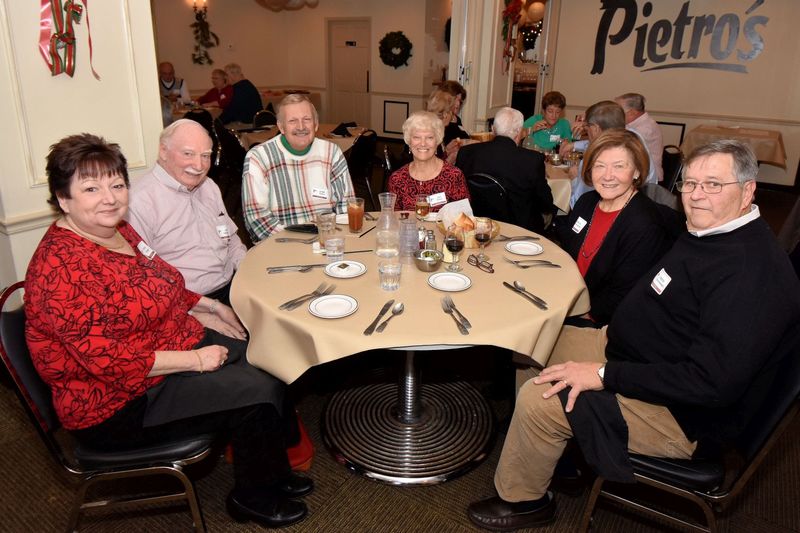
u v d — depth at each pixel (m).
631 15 7.18
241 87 6.82
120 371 1.33
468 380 2.48
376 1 9.37
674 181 4.13
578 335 1.87
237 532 1.67
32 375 1.33
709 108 6.98
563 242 2.37
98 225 1.37
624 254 1.97
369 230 2.23
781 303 1.21
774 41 6.40
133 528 1.68
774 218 5.59
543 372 1.50
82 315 1.27
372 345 1.35
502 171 2.97
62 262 1.27
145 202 1.89
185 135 1.86
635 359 1.58
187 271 2.01
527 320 1.46
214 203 2.15
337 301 1.54
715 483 1.34
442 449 2.02
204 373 1.51
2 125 2.21
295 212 2.52
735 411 1.32
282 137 2.46
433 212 2.53
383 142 9.91
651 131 4.23
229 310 1.89
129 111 2.65
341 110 10.50
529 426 1.51
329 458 2.01
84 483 1.40
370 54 9.76
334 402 2.28
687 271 1.40
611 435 1.38
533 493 1.65
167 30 8.77
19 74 2.21
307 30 10.34
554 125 4.93
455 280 1.71
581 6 7.51
